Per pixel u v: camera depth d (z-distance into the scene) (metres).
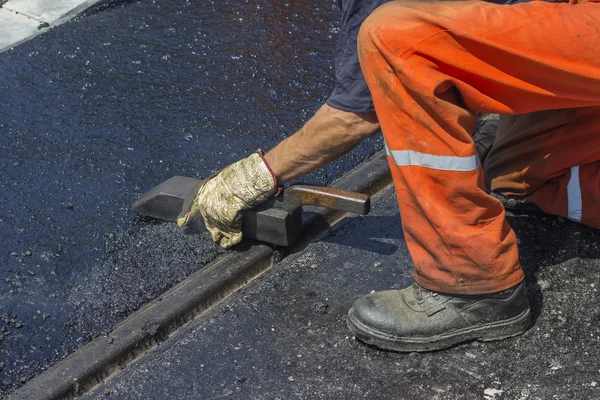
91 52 3.88
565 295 2.43
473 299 2.19
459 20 1.89
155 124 3.37
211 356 2.28
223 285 2.54
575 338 2.28
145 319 2.39
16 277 2.58
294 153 2.31
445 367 2.21
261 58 3.83
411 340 2.22
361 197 2.44
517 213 2.77
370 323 2.23
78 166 3.11
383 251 2.68
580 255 2.58
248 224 2.59
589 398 2.09
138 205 2.82
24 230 2.78
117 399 2.15
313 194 2.50
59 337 2.36
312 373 2.21
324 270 2.60
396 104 1.97
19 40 3.96
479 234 2.07
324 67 3.76
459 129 1.95
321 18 4.16
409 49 1.91
